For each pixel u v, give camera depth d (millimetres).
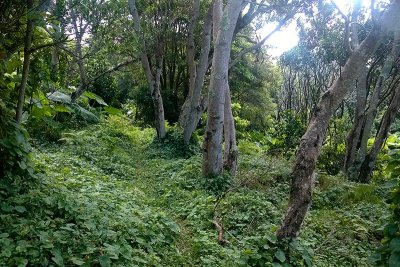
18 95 5043
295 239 4473
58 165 7691
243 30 17312
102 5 4727
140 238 4586
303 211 4438
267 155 13508
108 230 4262
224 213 6645
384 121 10406
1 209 4051
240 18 11227
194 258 4852
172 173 9578
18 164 4730
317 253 5594
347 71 4418
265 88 24828
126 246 4133
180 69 21516
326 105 4484
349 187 9219
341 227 6625
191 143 13430
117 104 24516
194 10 13016
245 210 6844
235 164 9891
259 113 24172
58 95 8688
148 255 4312
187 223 6219
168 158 12117
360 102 11000
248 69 23250
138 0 12305
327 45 11117
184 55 20453
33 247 3479
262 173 9789
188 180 8805
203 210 6594
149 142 14820
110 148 10883
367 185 9156
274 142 15492
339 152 12922
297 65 15555
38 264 3367
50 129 10227
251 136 19703
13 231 3686
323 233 6520
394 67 10938
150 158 12156
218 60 8891
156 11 12875
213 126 8961
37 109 6293
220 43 8859
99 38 5141
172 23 14383
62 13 4488
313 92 14820
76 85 13617
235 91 23281
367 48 4328
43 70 5773
